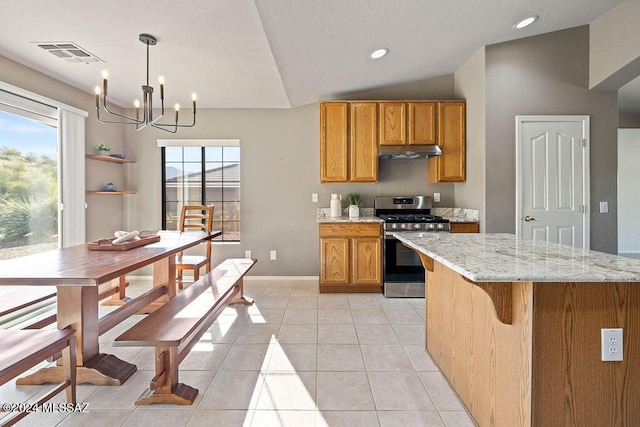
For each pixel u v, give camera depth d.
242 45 2.73
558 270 1.18
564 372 1.19
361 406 1.77
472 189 3.74
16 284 1.62
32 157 3.14
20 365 1.38
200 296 2.30
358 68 3.44
